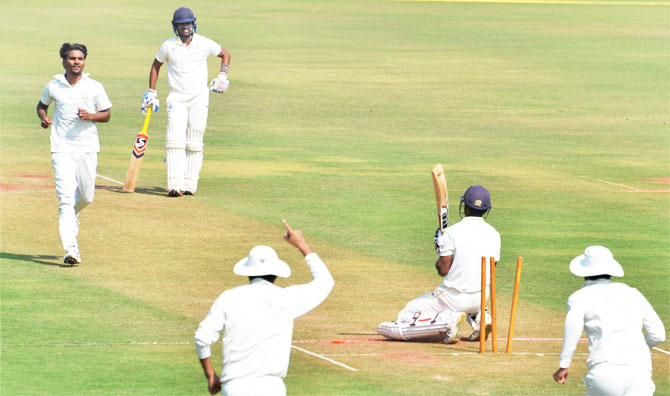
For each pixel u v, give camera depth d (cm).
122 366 3191
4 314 3722
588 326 2556
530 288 4456
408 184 6938
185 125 6159
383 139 9150
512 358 3412
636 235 5606
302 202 6184
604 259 2586
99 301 3956
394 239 5316
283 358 2262
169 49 6059
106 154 7844
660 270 4825
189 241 5059
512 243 5325
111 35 17375
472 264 3578
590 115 11000
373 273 4616
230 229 5362
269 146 8562
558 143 9188
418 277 4575
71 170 4416
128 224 5391
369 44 17438
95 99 4412
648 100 12150
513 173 7556
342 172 7344
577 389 3075
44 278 4272
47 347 3359
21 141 8169
